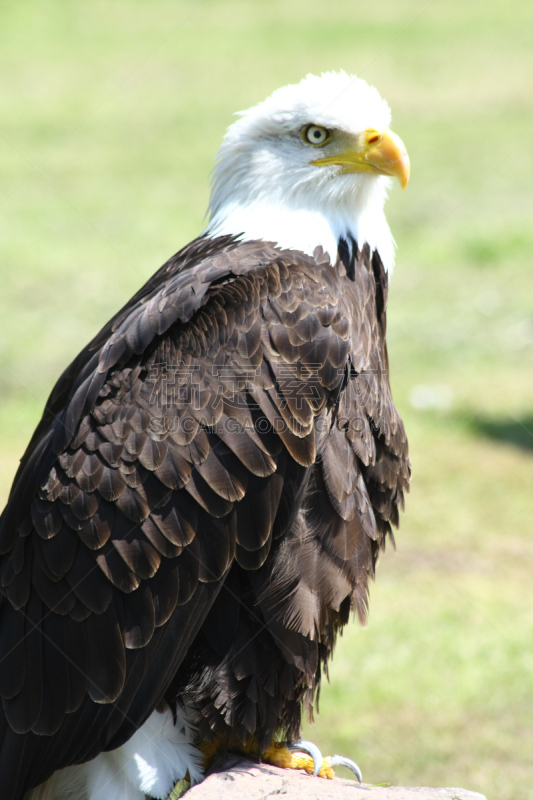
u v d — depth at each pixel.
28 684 6.85
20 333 26.36
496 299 28.97
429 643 15.21
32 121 46.03
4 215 34.72
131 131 44.22
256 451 6.98
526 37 57.06
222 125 44.62
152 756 7.38
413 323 27.98
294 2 65.50
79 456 6.94
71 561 6.80
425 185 38.41
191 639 6.98
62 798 7.51
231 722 7.37
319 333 7.38
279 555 7.34
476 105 47.03
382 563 17.83
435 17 61.72
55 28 60.41
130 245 32.00
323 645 7.84
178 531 6.82
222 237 8.38
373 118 8.30
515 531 18.39
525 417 22.81
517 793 12.20
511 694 14.05
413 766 12.83
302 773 7.87
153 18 62.19
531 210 35.31
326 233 8.20
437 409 23.41
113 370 7.19
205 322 7.16
